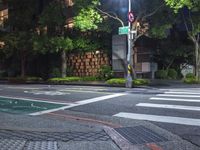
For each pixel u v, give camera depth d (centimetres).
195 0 2597
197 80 2803
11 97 1809
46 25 3466
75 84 2984
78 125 1004
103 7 2961
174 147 777
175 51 3362
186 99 1595
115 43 3369
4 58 4516
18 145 766
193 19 2883
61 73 3684
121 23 2891
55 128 955
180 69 3566
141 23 2948
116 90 2195
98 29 3052
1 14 5078
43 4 3756
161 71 3416
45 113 1276
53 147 756
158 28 2836
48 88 2394
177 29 3441
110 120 1116
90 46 3538
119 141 816
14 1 3734
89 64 3819
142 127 999
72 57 3991
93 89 2295
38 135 870
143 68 3438
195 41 2992
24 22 3725
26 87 2534
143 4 2842
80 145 776
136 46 3384
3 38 3844
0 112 1287
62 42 3341
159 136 887
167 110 1284
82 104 1496
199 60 3005
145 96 1761
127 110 1310
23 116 1177
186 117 1139
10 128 952
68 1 3438
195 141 831
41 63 4272
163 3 2756
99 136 866
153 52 3534
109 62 3575
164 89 2261
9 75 4584
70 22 3494
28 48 3672
